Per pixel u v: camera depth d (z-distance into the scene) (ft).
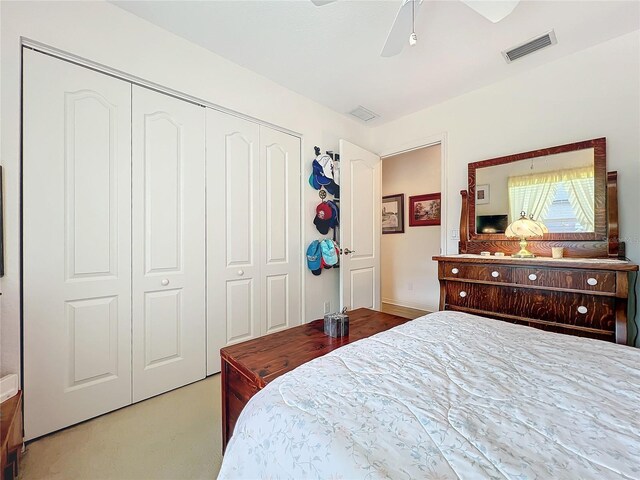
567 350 3.15
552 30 6.22
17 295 4.71
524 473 1.52
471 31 6.20
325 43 6.68
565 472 1.53
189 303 6.86
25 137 4.83
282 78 8.16
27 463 4.37
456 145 9.25
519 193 7.82
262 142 8.31
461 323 4.17
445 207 9.49
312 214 9.63
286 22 6.02
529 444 1.74
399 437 1.84
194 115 6.91
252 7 5.64
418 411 2.07
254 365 3.86
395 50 5.25
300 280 9.41
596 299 5.44
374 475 1.57
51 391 5.07
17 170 4.71
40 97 4.96
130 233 5.98
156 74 6.19
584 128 6.95
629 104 6.40
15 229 4.69
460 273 7.27
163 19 5.98
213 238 7.29
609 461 1.59
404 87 8.64
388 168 15.12
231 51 7.02
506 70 7.74
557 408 2.10
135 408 5.86
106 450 4.65
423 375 2.62
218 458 4.48
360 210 10.50
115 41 5.66
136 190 6.06
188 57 6.66
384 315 6.27
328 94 9.09
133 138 6.01
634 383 2.43
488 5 4.10
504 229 8.07
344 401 2.26
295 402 2.31
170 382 6.55
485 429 1.87
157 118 6.35
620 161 6.51
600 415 2.00
